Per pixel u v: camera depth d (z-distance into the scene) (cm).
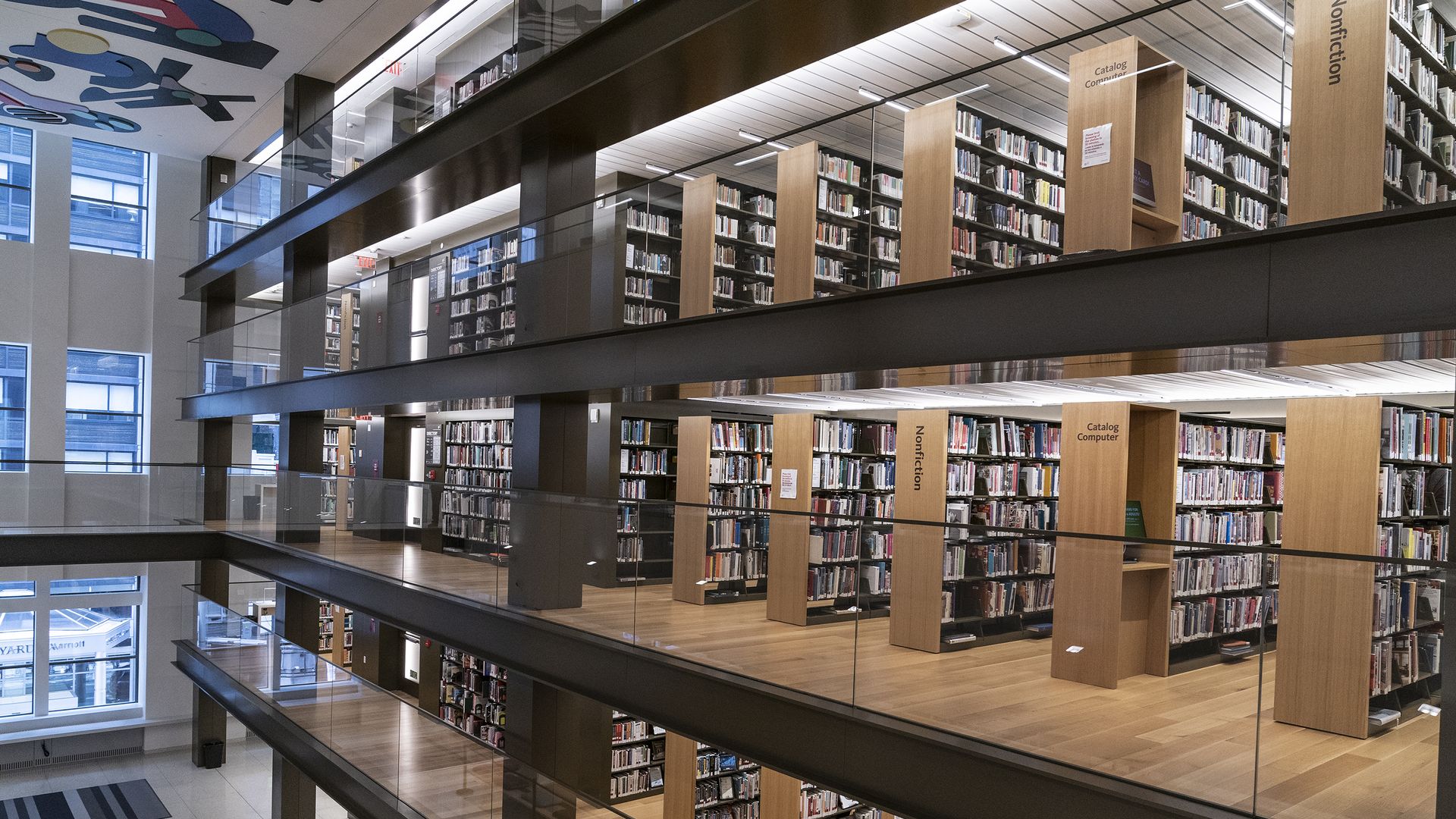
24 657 1591
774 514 569
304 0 1056
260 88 1333
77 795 1425
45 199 1566
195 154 1672
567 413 810
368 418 1584
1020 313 463
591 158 827
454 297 902
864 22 579
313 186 1173
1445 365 575
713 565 603
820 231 628
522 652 750
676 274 682
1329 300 361
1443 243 334
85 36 1148
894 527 508
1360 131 388
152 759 1616
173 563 1691
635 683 641
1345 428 569
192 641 1543
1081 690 428
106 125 1510
